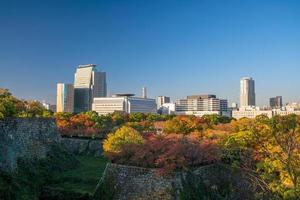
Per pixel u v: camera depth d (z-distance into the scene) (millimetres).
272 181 34875
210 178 46281
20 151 50000
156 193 42625
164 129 84062
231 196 43531
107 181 46094
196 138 59281
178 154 44375
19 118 50531
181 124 79375
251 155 40188
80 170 58656
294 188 28859
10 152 45875
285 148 31250
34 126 54562
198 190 43719
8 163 44938
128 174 44938
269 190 34125
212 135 65875
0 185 40125
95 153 78312
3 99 55688
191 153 45719
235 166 42531
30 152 52625
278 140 31562
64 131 85000
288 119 32469
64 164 58781
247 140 37406
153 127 95375
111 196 44875
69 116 104062
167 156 44031
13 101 62625
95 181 51062
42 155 55688
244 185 42875
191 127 79438
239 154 44062
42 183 49094
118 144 56375
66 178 52156
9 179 42312
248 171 41250
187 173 43438
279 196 32500
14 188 42031
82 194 45688
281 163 31375
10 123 48094
